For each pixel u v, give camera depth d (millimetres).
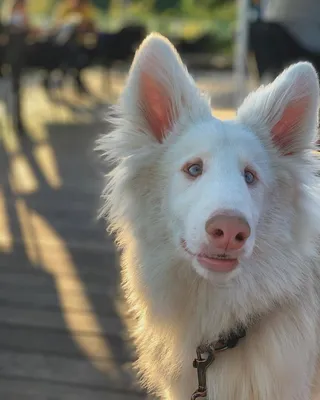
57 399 1136
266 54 2006
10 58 3258
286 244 872
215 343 879
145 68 900
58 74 4504
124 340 1296
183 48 5152
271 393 867
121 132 918
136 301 946
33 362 1235
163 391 979
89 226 1955
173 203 859
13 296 1477
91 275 1586
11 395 1145
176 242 854
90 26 4059
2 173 2562
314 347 901
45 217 2043
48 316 1391
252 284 859
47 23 4531
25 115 3811
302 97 896
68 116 3801
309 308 888
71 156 2840
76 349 1272
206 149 850
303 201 896
